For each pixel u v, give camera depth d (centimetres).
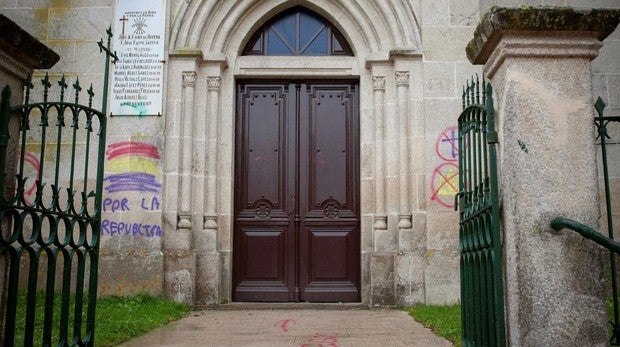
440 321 682
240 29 959
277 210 947
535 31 364
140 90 909
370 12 942
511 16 360
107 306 783
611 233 420
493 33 372
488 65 400
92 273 450
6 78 370
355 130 959
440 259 863
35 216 373
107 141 898
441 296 856
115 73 913
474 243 417
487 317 385
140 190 885
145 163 893
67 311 408
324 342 571
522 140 359
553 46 367
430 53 915
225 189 922
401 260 868
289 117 964
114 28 924
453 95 907
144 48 920
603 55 937
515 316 348
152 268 859
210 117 925
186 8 934
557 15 360
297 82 970
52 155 895
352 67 952
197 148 912
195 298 875
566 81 366
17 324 620
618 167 899
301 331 642
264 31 981
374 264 880
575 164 357
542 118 361
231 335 612
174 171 895
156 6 930
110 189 886
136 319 688
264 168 955
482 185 405
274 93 972
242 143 959
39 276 851
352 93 969
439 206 881
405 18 930
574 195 354
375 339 588
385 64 930
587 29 363
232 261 928
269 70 952
